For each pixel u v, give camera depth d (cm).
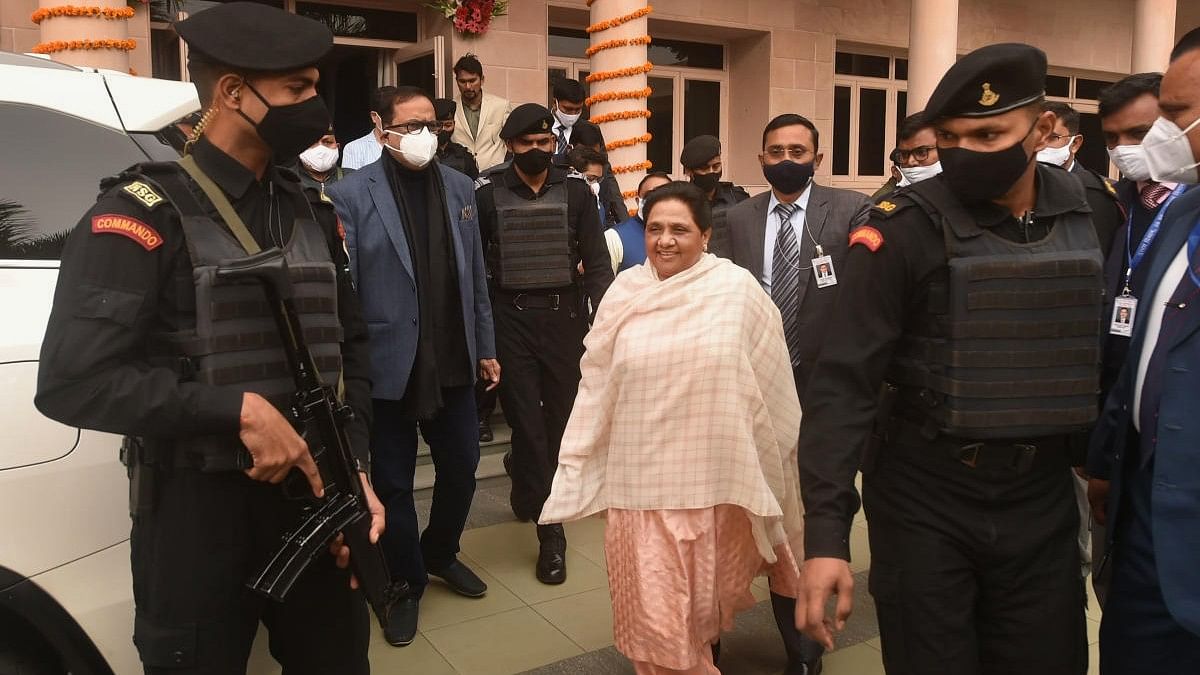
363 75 772
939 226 174
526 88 770
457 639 307
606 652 298
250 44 155
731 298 247
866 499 190
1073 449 183
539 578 354
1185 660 173
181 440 157
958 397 170
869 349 175
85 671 193
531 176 368
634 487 242
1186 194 180
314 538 164
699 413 240
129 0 590
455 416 326
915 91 750
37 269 205
